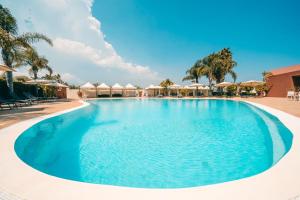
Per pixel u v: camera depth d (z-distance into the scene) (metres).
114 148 6.45
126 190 2.65
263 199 2.44
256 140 7.38
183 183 4.05
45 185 2.79
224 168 4.78
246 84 30.33
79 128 9.52
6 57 15.74
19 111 11.69
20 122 7.79
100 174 4.48
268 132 8.41
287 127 6.82
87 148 6.44
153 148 6.44
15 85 19.06
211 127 9.82
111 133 8.62
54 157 5.59
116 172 4.56
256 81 29.45
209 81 40.31
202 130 9.16
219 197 2.48
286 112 10.96
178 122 11.36
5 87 17.17
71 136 8.01
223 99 29.19
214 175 4.40
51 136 8.00
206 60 41.91
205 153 5.90
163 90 44.62
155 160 5.35
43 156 5.68
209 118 12.67
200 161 5.24
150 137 7.84
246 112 15.44
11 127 6.85
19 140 5.66
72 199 2.45
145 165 4.99
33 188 2.72
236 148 6.40
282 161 3.62
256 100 22.94
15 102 13.75
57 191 2.64
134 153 5.95
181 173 4.49
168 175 4.41
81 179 4.24
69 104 17.70
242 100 24.08
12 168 3.38
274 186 2.74
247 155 5.68
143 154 5.85
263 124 9.96
